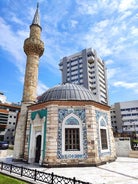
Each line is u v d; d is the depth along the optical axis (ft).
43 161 57.72
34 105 72.64
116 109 315.58
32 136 68.18
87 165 56.29
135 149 105.19
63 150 57.93
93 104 66.33
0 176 41.70
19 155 72.59
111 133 74.69
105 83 358.64
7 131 246.47
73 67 344.49
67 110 63.52
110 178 39.88
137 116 293.23
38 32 96.94
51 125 60.64
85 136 60.49
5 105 256.73
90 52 330.34
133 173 45.50
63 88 73.61
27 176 39.81
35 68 88.99
